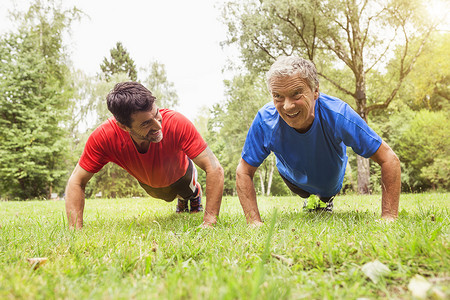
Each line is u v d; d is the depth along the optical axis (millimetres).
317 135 3268
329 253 1723
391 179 3080
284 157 3574
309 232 2521
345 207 5547
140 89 2895
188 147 3426
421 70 20359
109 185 33219
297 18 16297
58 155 24703
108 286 1397
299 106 2805
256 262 1766
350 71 19594
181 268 1713
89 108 32156
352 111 3184
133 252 2018
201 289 1204
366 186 17281
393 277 1475
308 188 4117
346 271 1592
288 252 1943
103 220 4172
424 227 2262
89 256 2045
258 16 16875
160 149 3508
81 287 1417
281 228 2791
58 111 24266
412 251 1650
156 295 1181
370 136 3102
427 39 17672
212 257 1910
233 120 32094
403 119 32656
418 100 26172
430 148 29672
